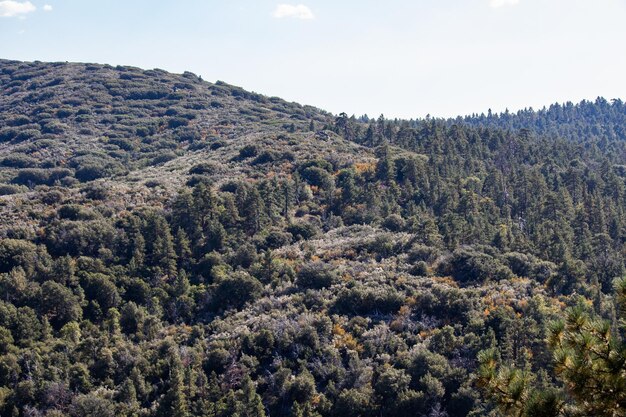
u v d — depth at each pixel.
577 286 48.38
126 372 41.34
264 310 48.03
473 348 38.50
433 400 35.06
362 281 50.16
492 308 42.81
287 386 37.28
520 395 11.05
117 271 54.25
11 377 39.31
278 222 68.12
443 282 48.88
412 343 41.25
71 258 54.91
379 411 35.44
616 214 71.06
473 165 90.88
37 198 69.44
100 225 60.41
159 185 78.88
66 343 43.34
